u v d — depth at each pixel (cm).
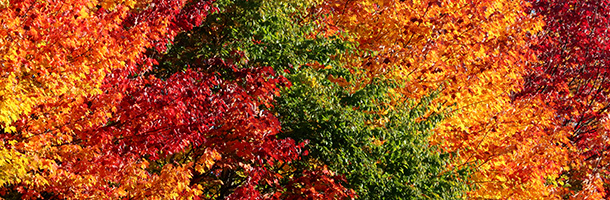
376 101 1382
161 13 1131
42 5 864
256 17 1298
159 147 1130
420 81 1481
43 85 902
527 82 2075
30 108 886
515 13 1692
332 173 1266
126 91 1086
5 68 825
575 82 2323
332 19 1490
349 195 1248
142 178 1102
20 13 840
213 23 1366
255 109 1223
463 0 1581
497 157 1614
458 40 1556
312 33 1394
